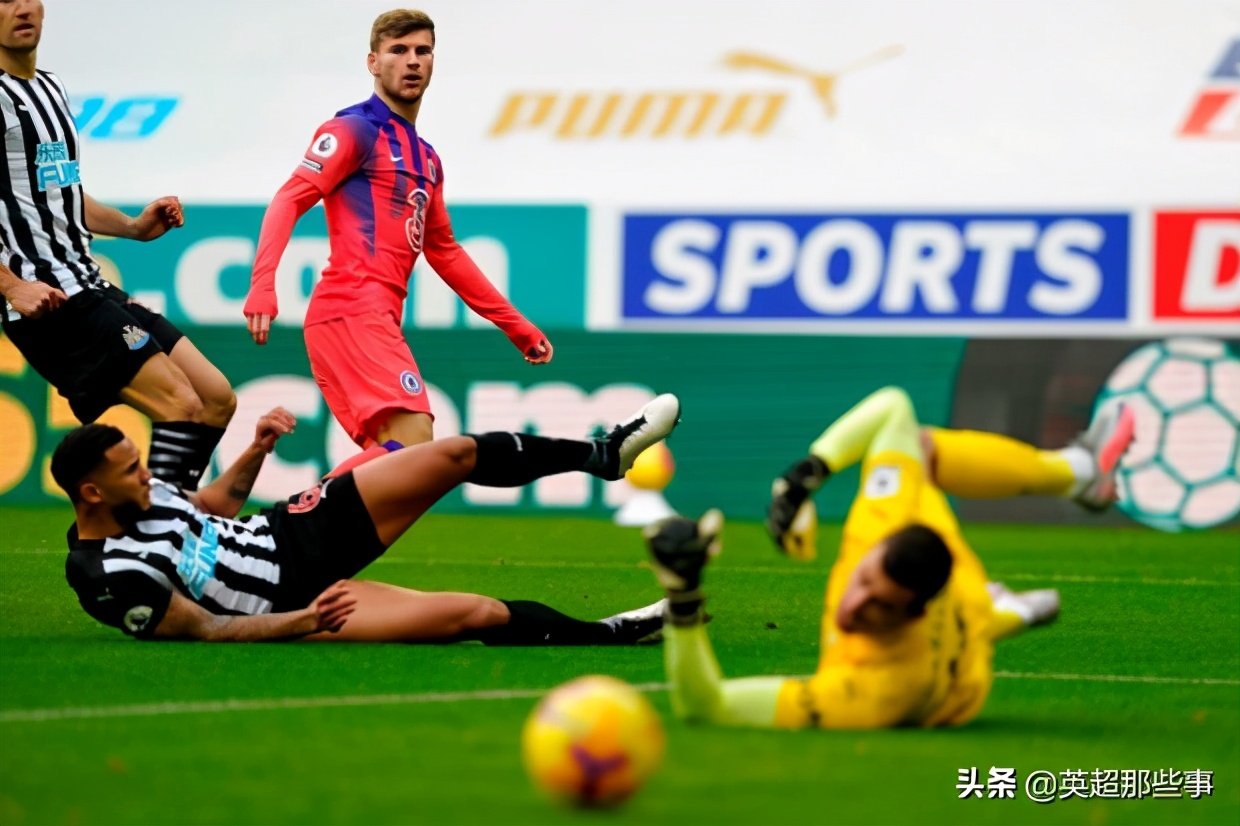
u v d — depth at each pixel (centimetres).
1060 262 4775
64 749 1288
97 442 1784
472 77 5269
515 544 3744
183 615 1836
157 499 1859
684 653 1322
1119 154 4994
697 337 4766
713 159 5091
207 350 4784
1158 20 5231
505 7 5325
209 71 5234
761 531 4281
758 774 1202
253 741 1328
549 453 1920
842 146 5091
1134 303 4750
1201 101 5097
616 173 5075
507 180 5069
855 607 1303
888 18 5272
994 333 4762
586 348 4791
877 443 1398
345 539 1873
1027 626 1406
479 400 4734
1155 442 4647
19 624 2053
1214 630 2303
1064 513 4697
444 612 1873
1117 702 1639
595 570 3098
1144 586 2992
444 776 1196
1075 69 5169
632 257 4888
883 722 1365
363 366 2366
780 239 4856
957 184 4981
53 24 5300
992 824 1113
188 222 4875
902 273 4819
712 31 5275
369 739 1341
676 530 1278
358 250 2377
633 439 1959
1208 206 4756
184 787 1157
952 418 4756
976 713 1401
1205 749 1390
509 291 4884
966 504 4747
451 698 1552
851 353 4769
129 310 2319
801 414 4759
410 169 2411
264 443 1972
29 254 2252
